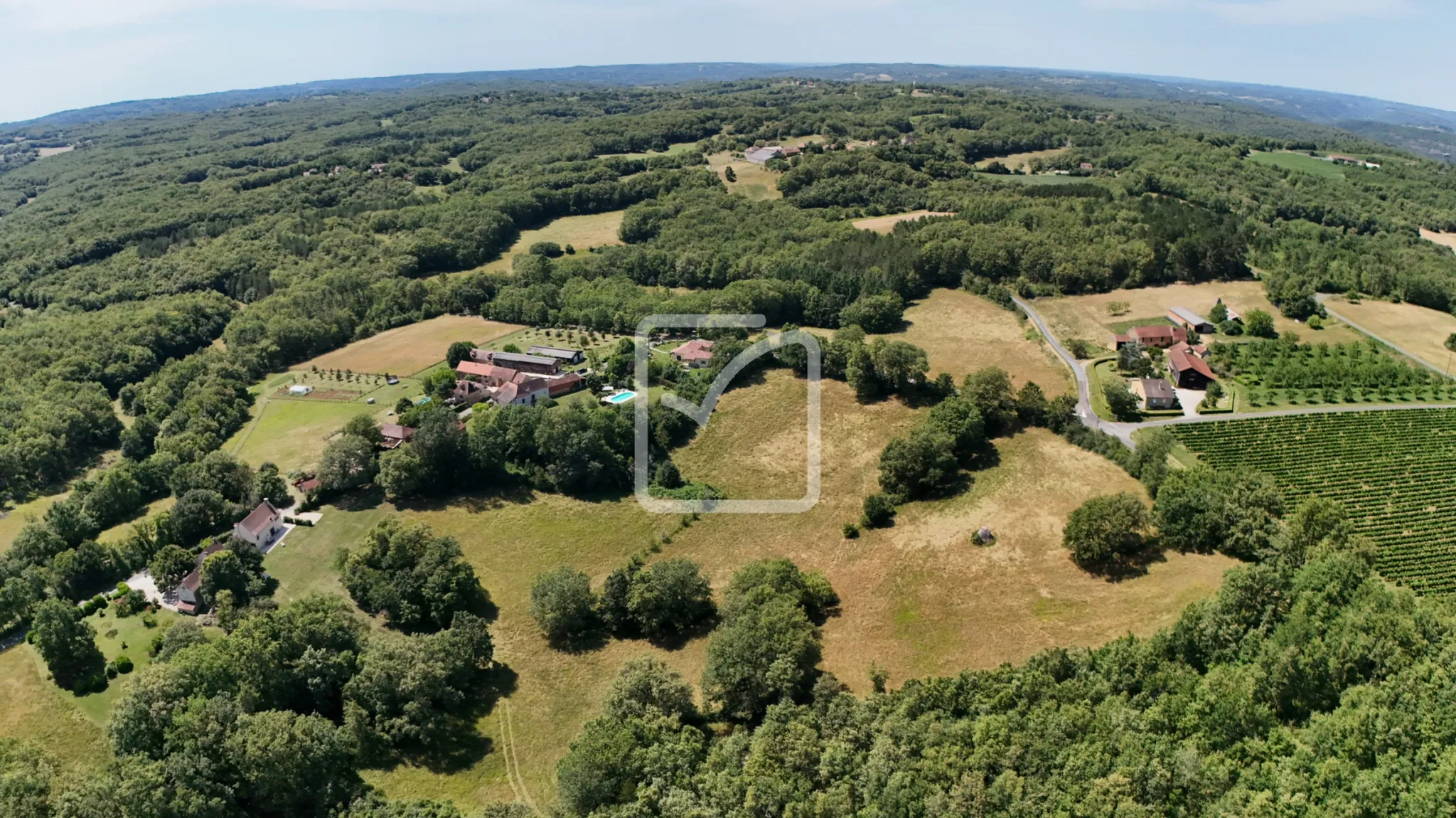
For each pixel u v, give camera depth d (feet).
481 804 235.20
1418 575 314.35
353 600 326.44
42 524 364.79
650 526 381.60
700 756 230.89
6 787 199.72
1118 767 190.70
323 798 225.35
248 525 352.28
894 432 448.65
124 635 301.84
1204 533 315.78
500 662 299.17
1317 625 237.45
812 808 195.21
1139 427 425.28
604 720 238.48
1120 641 248.32
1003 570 326.24
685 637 310.04
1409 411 431.02
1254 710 207.10
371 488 408.87
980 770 197.98
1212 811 179.63
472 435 413.80
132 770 208.33
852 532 363.35
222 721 228.63
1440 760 187.11
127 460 442.91
